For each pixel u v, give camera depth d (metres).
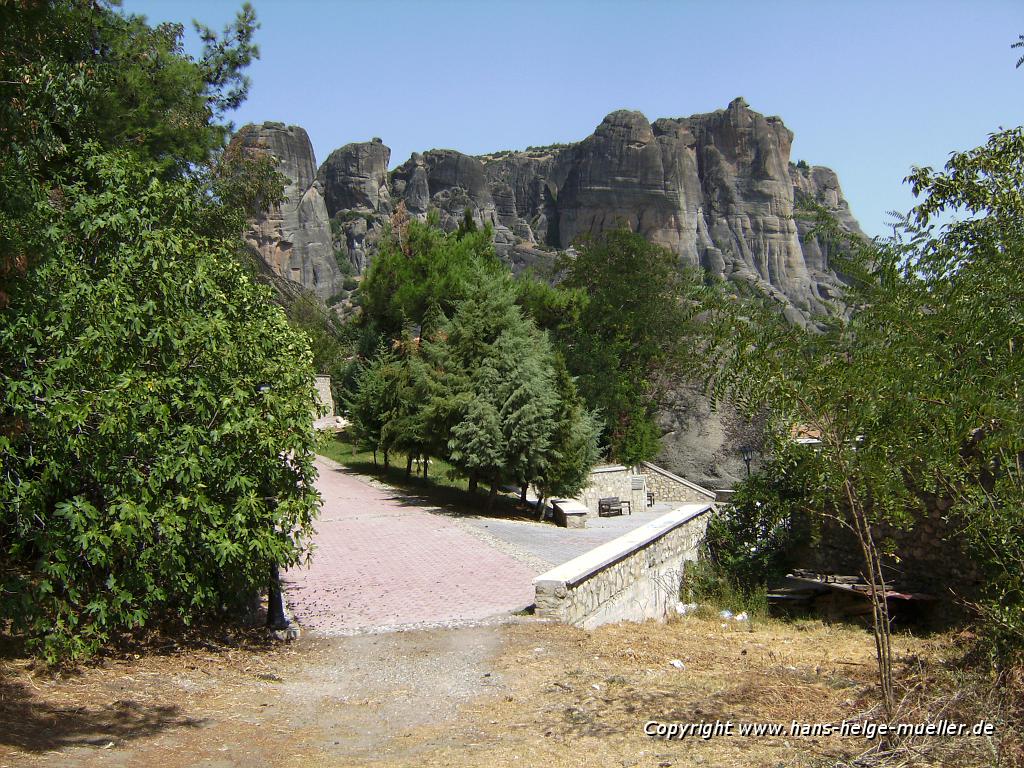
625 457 34.44
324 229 122.75
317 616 10.35
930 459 5.64
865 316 5.95
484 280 23.78
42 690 6.37
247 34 20.27
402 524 19.05
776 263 134.25
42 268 7.18
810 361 5.78
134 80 14.69
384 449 28.78
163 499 7.68
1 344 7.13
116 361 7.79
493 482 22.56
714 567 15.14
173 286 8.34
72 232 8.18
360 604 11.12
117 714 6.06
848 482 5.91
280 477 8.94
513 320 22.38
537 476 22.52
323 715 6.54
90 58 11.21
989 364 5.61
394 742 5.83
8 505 6.91
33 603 6.78
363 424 29.77
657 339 39.81
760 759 5.26
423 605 11.09
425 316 27.84
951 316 5.67
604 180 130.12
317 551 15.27
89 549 7.12
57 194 8.62
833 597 13.71
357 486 26.02
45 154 8.00
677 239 129.88
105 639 7.25
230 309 9.16
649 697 6.93
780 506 14.19
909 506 6.89
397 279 31.83
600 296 40.47
